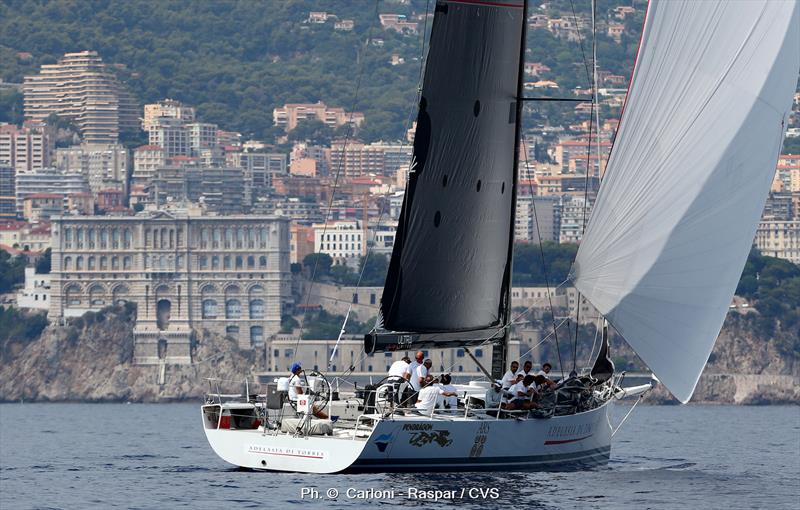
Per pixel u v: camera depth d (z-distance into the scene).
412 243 144.88
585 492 142.50
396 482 142.88
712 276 151.50
